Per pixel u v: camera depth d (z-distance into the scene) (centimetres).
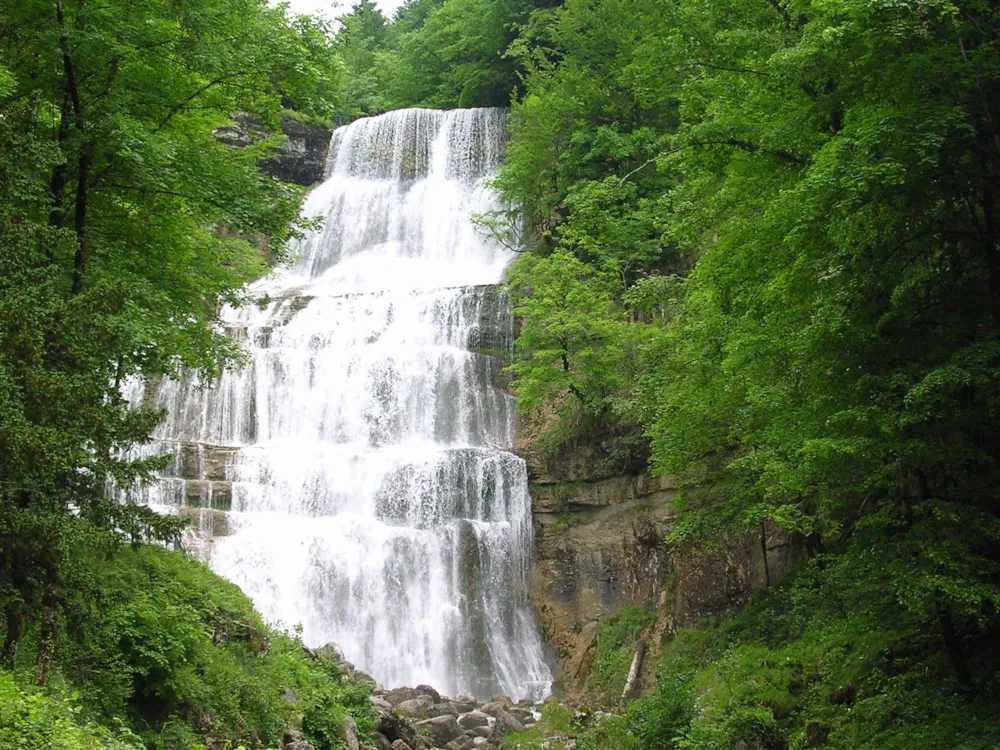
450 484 3644
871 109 1658
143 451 3441
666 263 4228
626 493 3462
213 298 2345
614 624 3231
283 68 2172
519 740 2494
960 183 1727
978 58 1628
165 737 1573
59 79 1966
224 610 2022
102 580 1650
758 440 2336
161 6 2048
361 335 4319
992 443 1745
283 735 1845
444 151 5753
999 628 1850
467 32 6172
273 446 3800
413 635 3375
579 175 4709
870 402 1731
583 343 3666
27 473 1262
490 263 5141
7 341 1281
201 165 2109
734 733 2044
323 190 5691
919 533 1650
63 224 1961
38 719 1195
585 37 4959
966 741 1602
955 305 1759
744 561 2953
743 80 2123
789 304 1827
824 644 2212
